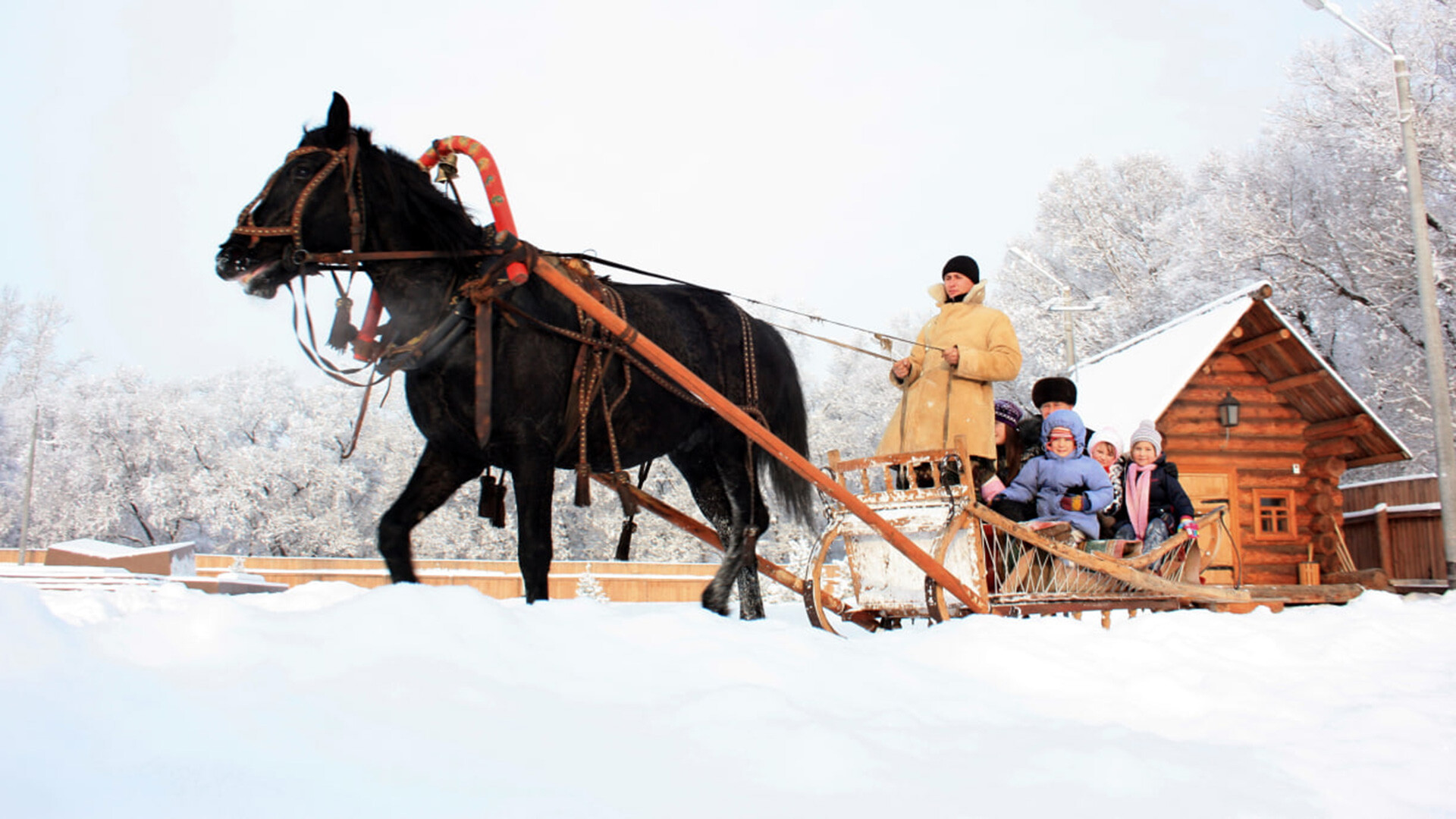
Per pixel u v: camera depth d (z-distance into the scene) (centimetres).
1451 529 1434
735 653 346
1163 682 379
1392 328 2491
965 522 580
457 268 518
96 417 4625
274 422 5078
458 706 255
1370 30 2486
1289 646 515
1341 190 2616
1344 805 242
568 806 203
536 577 519
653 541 4394
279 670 258
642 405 593
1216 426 1584
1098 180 3416
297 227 495
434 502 543
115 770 190
